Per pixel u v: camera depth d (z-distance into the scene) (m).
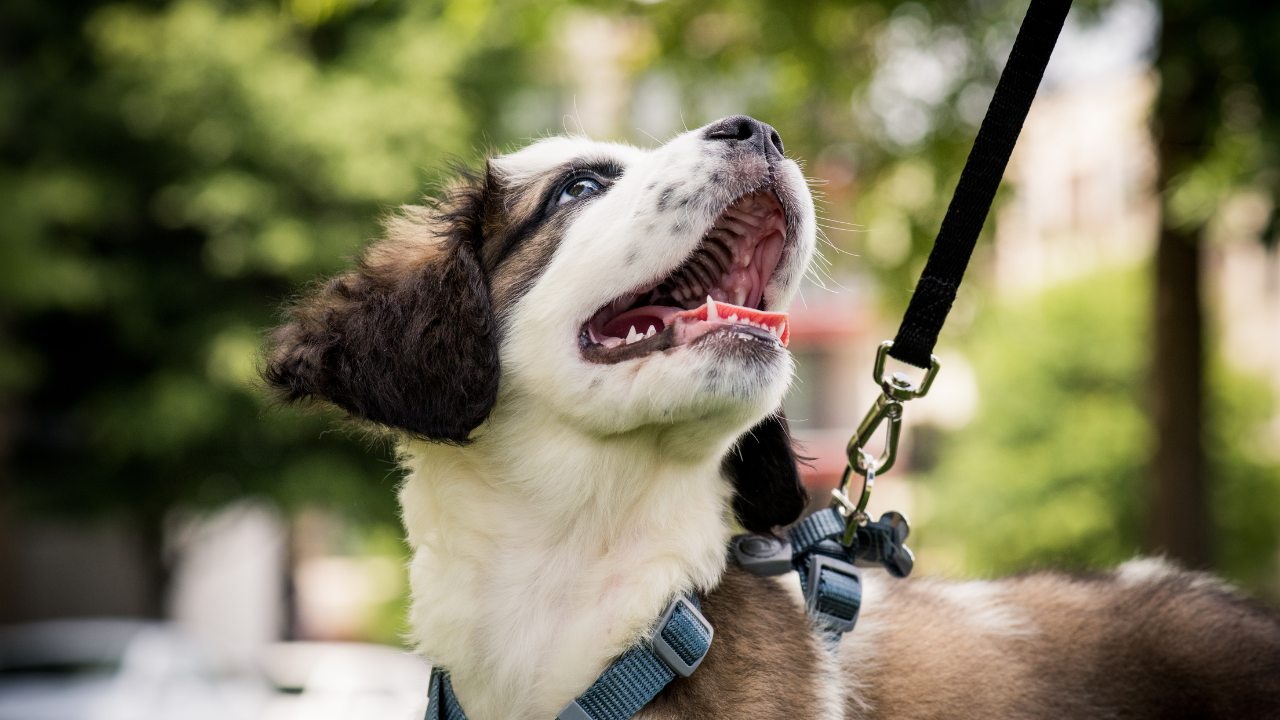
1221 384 18.53
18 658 9.36
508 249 2.81
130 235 13.34
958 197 2.55
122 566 20.11
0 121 12.34
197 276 13.23
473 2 7.21
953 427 23.98
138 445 12.83
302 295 2.95
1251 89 6.72
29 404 14.15
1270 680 2.85
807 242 2.74
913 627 2.83
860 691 2.61
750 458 2.84
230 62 12.18
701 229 2.60
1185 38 6.67
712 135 2.70
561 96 14.38
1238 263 25.84
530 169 2.94
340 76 12.60
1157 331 8.18
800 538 2.79
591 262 2.59
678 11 7.69
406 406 2.59
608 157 2.96
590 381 2.51
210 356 12.62
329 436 13.41
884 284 8.24
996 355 20.03
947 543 20.62
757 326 2.50
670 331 2.48
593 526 2.59
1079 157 23.56
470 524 2.63
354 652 12.06
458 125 12.77
